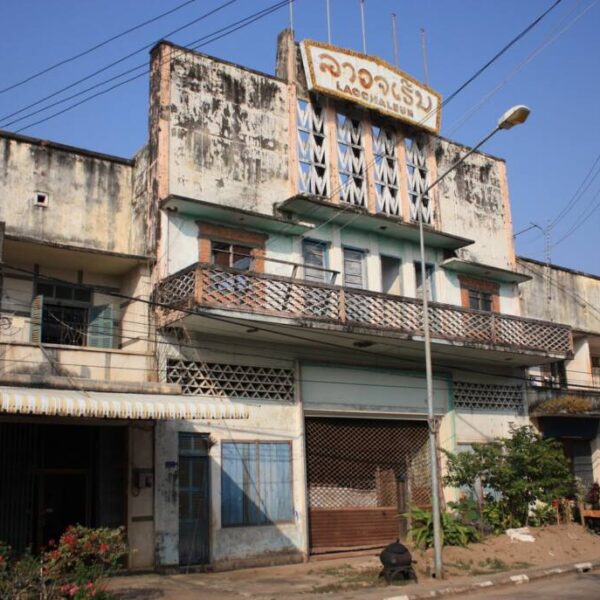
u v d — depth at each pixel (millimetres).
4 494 13531
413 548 15578
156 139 16188
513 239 23734
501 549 15930
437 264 21047
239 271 14992
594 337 25391
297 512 16406
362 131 19781
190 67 16922
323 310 16156
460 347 18656
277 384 16875
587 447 24031
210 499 15172
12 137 15461
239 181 17172
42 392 12242
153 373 14992
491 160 23734
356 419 18516
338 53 19250
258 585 12922
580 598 11492
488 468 17859
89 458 14617
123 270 16062
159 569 14102
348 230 19047
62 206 15836
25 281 15188
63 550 9750
